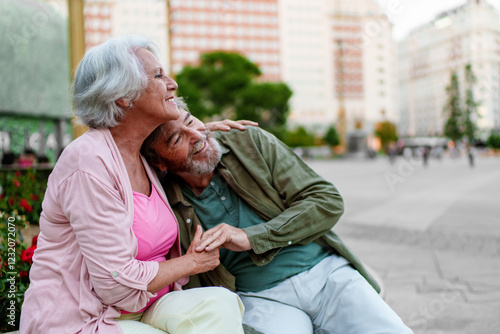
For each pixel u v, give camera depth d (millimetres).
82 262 1180
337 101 71688
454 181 14242
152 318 1262
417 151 35969
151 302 1317
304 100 73000
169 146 1415
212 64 38812
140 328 1196
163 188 1554
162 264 1228
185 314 1187
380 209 8016
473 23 31125
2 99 8336
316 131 72312
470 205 8312
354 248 4820
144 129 1317
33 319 1165
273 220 1451
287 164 1565
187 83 36031
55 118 10211
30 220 2850
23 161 7191
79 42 4523
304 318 1491
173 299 1254
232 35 71688
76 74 1271
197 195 1576
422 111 65250
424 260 4230
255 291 1575
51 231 1202
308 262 1567
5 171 3641
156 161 1482
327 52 72438
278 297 1534
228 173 1543
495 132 34375
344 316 1468
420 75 65062
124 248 1143
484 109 33219
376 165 28453
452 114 34344
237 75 37531
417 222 6508
